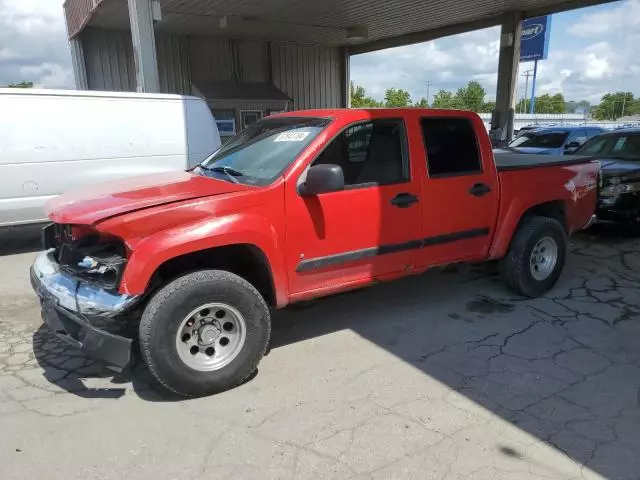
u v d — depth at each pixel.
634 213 7.34
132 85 16.05
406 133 4.18
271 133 4.19
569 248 7.16
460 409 3.21
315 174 3.39
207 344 3.34
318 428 3.02
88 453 2.81
